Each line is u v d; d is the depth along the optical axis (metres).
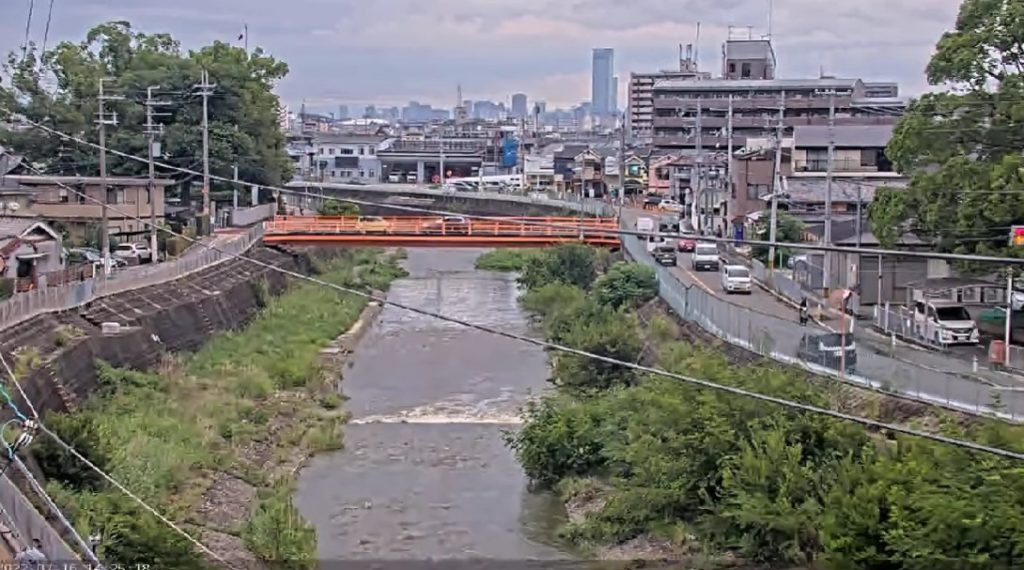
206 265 49.50
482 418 36.88
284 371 40.34
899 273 38.44
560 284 56.25
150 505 23.09
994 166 28.91
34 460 22.25
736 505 22.83
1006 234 29.19
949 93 31.31
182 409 32.62
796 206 52.06
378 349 48.97
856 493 20.23
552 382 39.22
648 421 25.58
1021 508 18.33
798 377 25.27
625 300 46.69
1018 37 30.09
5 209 46.44
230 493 27.42
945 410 24.17
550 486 29.56
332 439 33.47
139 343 36.50
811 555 21.88
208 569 20.75
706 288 46.78
